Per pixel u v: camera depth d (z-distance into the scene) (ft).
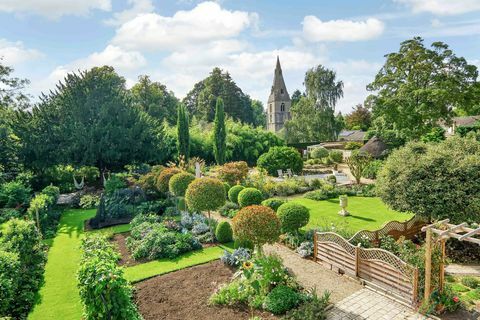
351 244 28.76
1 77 99.25
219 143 106.11
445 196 31.24
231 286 25.58
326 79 149.28
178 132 97.55
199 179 40.65
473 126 75.05
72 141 76.43
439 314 22.68
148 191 61.31
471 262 31.42
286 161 87.66
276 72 219.20
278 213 37.01
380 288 26.17
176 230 42.24
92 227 46.57
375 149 87.30
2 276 23.18
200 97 177.58
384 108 82.12
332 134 150.82
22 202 59.21
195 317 23.08
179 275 29.91
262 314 23.04
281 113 219.61
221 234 38.45
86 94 81.82
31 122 76.54
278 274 26.04
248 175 75.46
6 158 72.28
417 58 79.46
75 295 27.17
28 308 25.18
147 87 155.94
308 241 35.60
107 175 83.20
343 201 50.19
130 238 39.01
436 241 22.93
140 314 23.32
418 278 23.59
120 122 82.12
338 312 23.39
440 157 33.50
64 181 81.25
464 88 76.69
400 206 34.37
